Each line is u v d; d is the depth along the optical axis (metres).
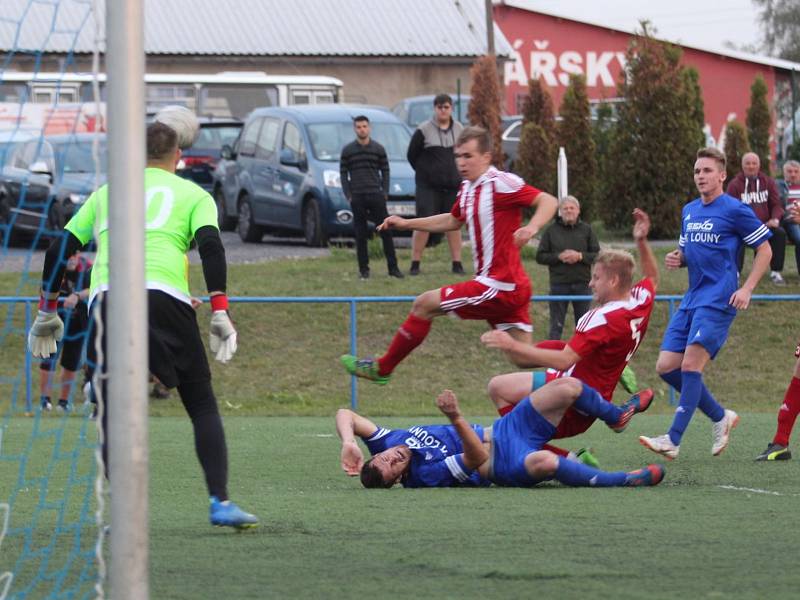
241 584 11.91
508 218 19.27
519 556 13.27
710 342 22.50
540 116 72.06
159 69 103.44
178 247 15.12
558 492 18.66
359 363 19.80
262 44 105.88
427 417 35.16
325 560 13.12
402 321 42.38
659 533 14.77
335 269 49.00
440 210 44.97
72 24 77.12
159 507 17.59
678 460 23.78
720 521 15.70
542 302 44.28
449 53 109.44
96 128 10.45
